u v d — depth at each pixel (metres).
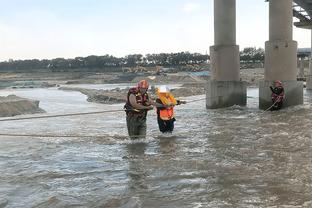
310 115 20.66
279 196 7.50
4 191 8.16
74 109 31.30
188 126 17.11
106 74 187.38
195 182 8.51
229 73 26.67
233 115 21.62
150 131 15.68
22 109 28.22
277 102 23.75
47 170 9.77
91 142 13.54
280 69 24.58
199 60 195.62
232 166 9.78
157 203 7.32
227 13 26.69
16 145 13.12
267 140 13.32
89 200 7.55
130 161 10.59
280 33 24.62
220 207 7.04
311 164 9.79
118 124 18.28
